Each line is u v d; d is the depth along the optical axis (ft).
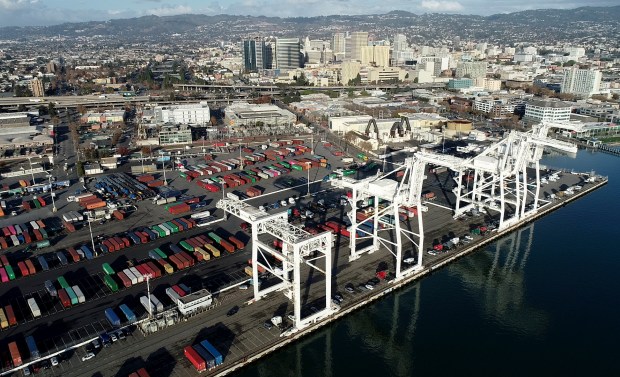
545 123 621.31
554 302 427.33
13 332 357.20
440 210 610.65
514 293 440.86
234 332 357.61
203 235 525.75
